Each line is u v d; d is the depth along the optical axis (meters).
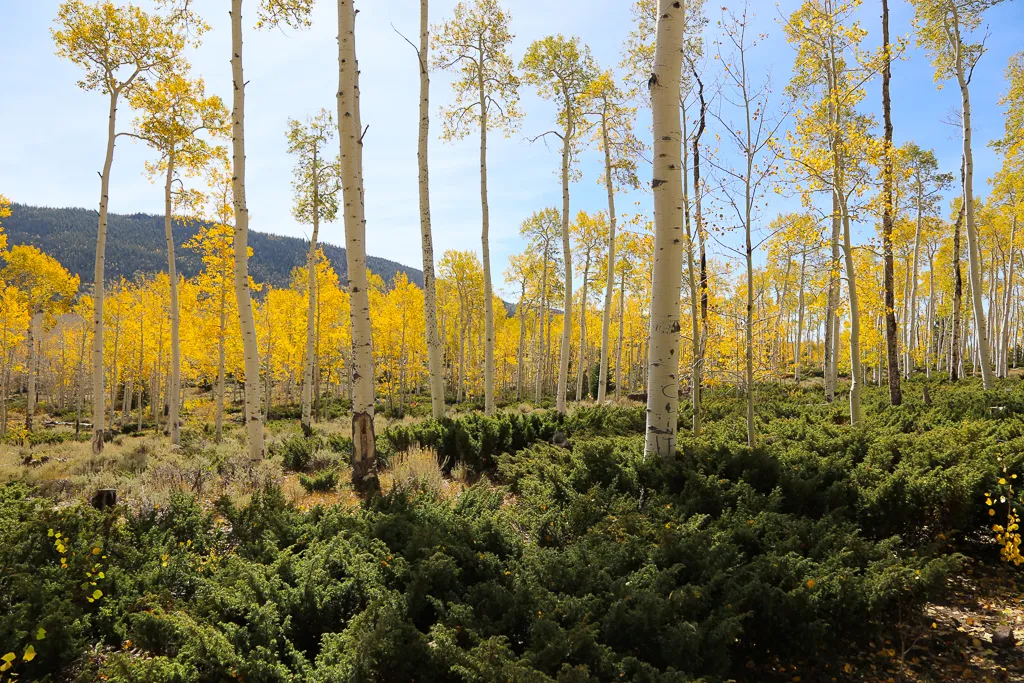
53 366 33.19
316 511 4.73
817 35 10.19
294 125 15.82
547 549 3.86
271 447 10.56
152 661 2.59
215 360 24.00
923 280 28.08
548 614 2.97
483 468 8.35
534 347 36.66
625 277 19.66
